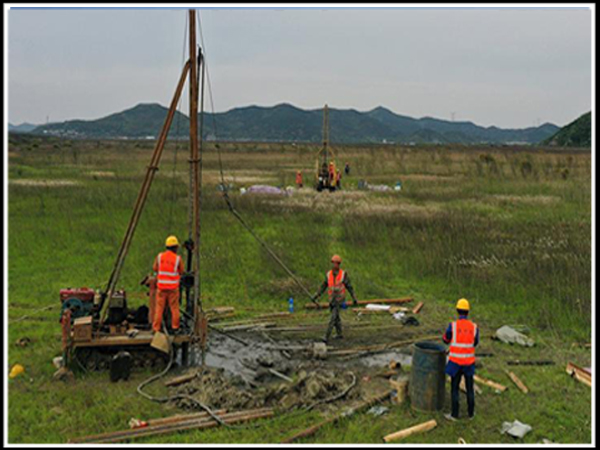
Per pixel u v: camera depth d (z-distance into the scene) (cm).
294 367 951
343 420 743
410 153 7512
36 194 2794
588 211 2497
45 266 1566
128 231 968
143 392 819
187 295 1073
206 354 1002
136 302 1279
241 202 2716
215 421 726
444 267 1589
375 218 2294
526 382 888
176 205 2591
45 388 822
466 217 2322
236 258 1666
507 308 1306
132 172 4175
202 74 1003
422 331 1162
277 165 6009
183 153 6894
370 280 1546
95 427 712
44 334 1050
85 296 990
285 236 2000
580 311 1185
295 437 688
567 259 1535
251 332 1141
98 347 925
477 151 8406
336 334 1142
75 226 2066
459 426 738
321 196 3183
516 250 1700
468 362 755
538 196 3155
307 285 1462
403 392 807
